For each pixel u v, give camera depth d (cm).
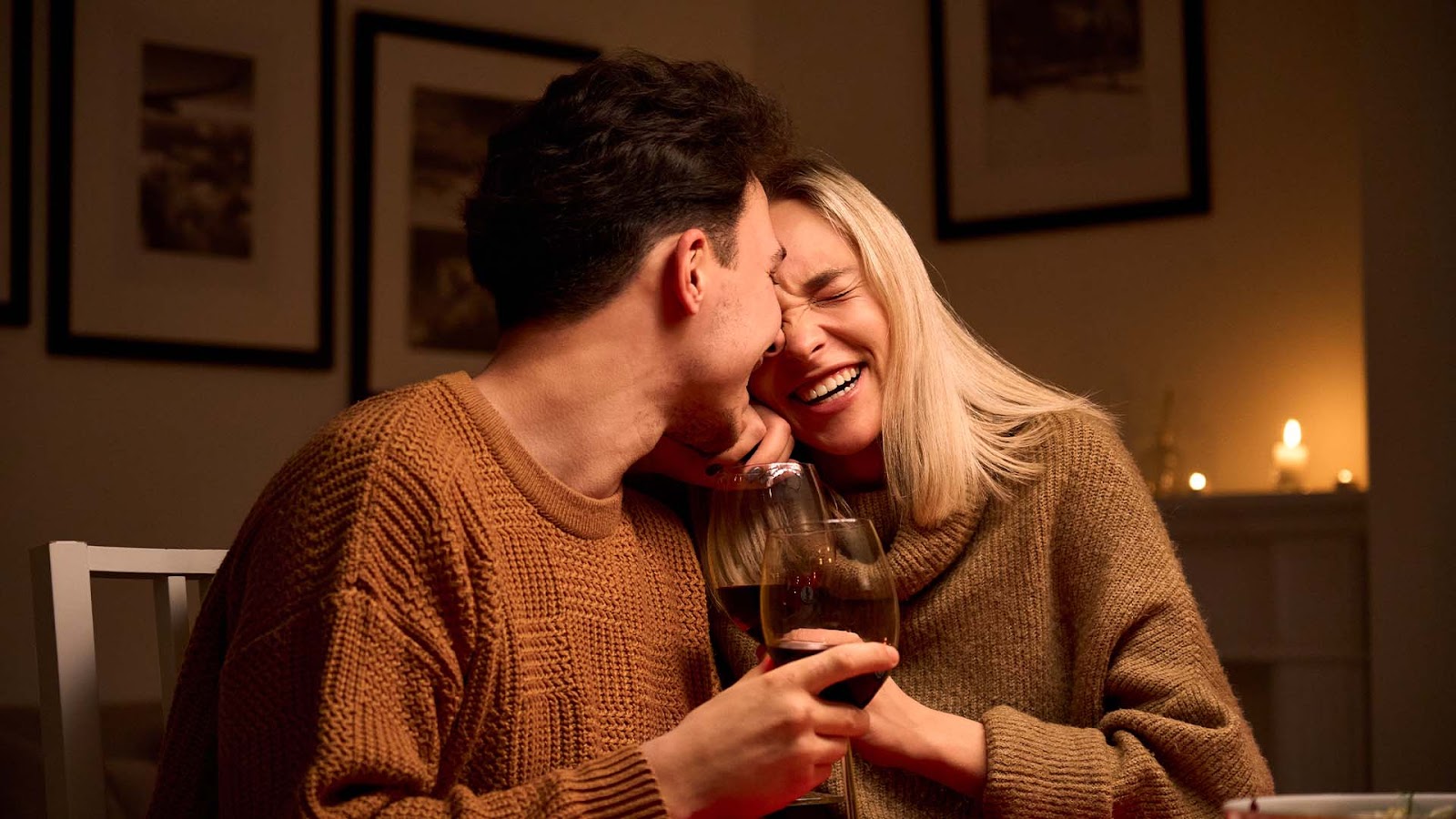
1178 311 391
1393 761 315
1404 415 320
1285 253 380
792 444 160
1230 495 352
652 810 102
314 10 371
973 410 169
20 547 327
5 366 329
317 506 107
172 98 352
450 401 118
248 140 360
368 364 370
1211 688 143
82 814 126
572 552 124
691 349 124
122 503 339
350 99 376
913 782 148
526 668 115
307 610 103
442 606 109
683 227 123
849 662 104
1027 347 409
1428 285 319
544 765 117
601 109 122
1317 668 343
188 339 348
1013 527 158
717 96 128
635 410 126
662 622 137
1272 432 378
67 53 341
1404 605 317
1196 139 389
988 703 155
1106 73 401
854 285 159
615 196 120
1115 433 170
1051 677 154
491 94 393
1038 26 410
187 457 347
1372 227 326
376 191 375
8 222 332
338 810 97
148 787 272
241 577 115
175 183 351
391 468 109
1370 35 329
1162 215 392
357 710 100
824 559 110
